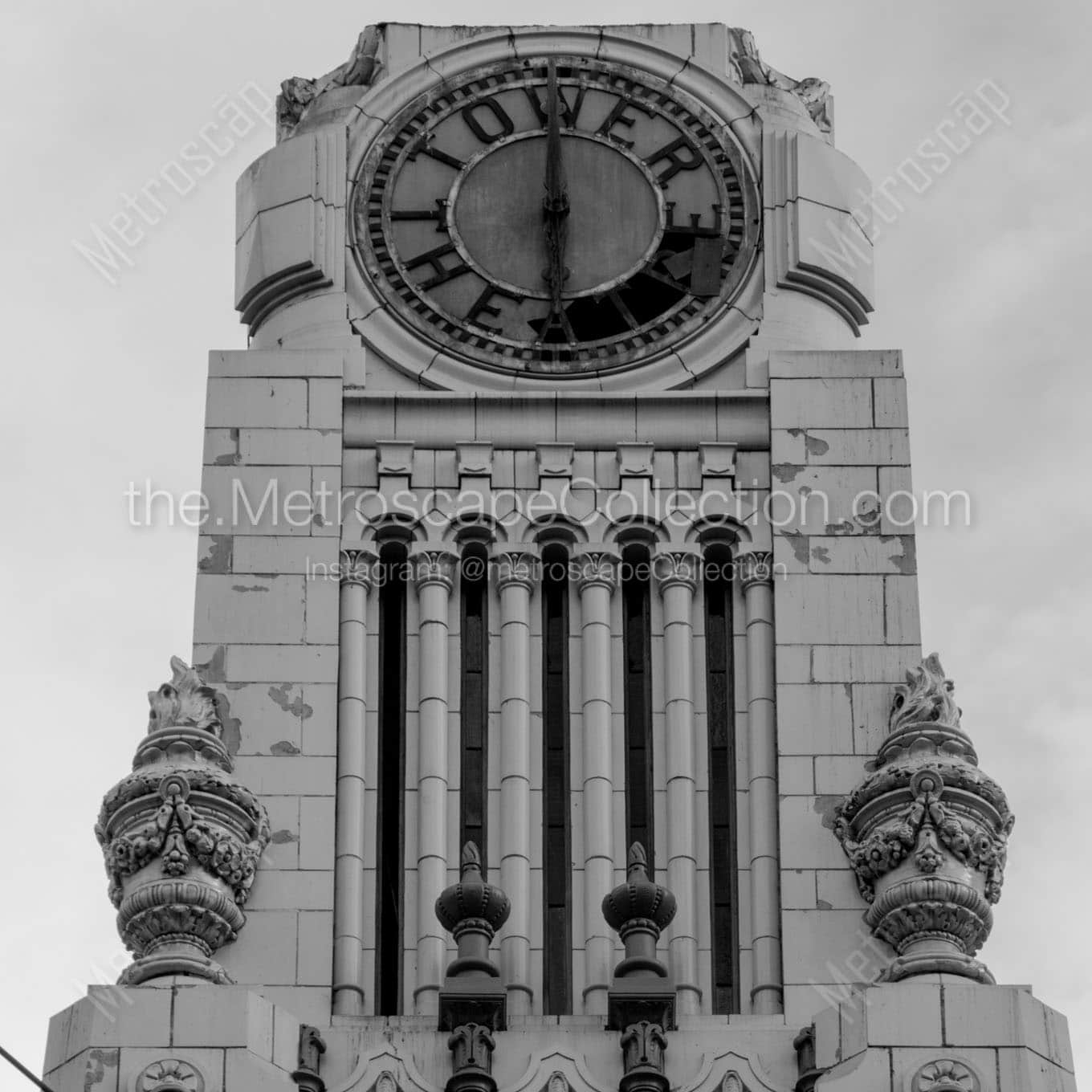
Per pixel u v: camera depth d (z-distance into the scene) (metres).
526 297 65.75
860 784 60.97
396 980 60.50
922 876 59.44
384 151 67.00
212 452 63.91
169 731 60.44
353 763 61.50
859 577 62.91
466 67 67.81
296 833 60.88
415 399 64.50
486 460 64.00
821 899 60.31
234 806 60.06
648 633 63.06
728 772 62.00
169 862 59.38
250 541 63.16
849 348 66.06
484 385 64.88
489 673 62.50
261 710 61.81
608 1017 58.84
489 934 59.25
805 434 64.12
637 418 64.44
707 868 61.06
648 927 59.19
